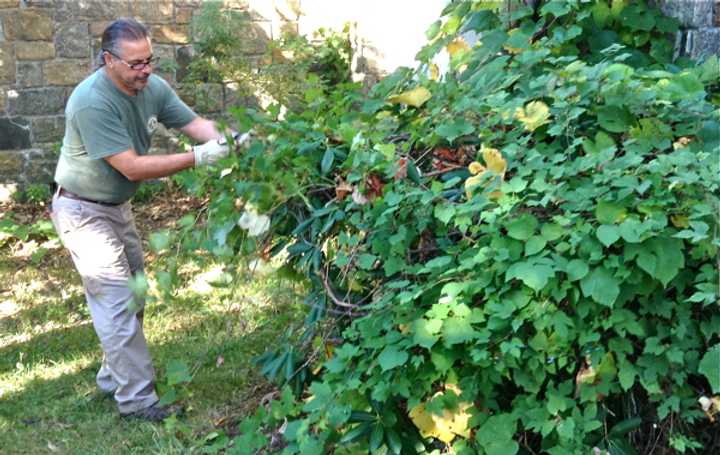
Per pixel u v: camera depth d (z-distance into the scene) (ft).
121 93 12.69
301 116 10.78
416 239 9.37
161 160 12.34
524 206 8.52
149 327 16.79
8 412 13.80
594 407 8.45
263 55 27.07
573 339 8.45
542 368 8.52
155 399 13.39
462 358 8.68
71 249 13.16
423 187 9.21
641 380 8.32
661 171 7.80
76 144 12.72
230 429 12.59
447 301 8.32
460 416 8.87
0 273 20.92
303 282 11.09
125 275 13.29
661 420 8.89
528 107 8.91
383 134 9.76
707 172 7.62
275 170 9.87
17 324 17.76
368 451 9.36
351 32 26.91
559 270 7.99
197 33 26.35
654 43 11.50
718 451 9.03
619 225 7.82
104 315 13.16
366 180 9.28
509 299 8.34
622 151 9.04
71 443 12.71
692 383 8.86
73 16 25.40
